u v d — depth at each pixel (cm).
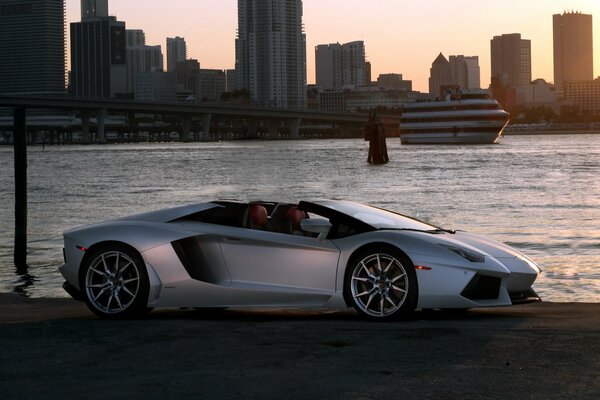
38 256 1839
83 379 529
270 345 620
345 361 561
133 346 628
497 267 758
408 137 16812
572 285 1379
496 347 592
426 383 499
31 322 775
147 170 7694
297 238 798
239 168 8050
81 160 11188
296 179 6084
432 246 754
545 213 2931
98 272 819
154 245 806
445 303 745
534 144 17512
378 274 761
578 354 564
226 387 502
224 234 809
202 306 806
